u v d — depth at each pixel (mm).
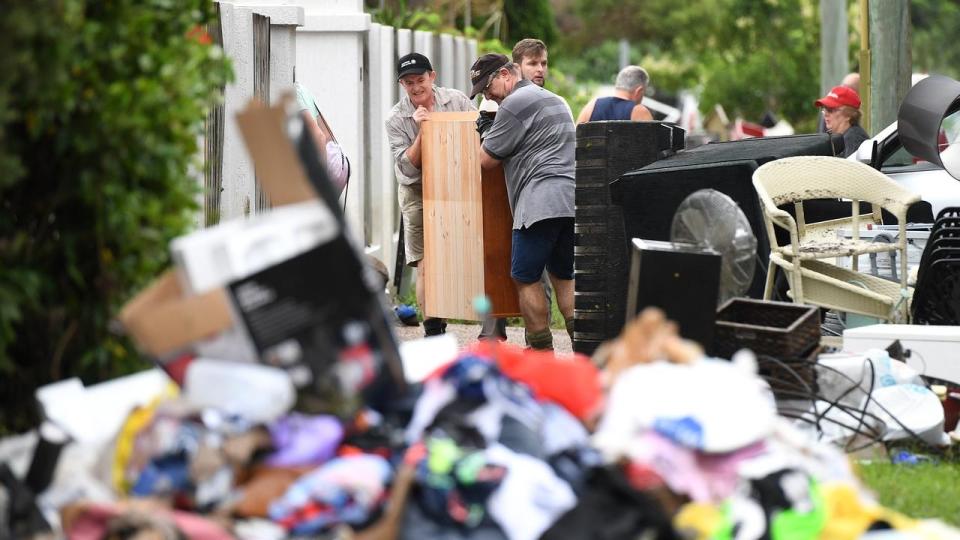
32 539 13656
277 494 14109
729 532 14367
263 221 14656
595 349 31266
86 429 15047
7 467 14328
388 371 15164
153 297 15070
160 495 13984
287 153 15234
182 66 17609
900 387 24422
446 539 13742
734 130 108938
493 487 13938
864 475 22000
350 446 14859
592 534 13516
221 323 14609
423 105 39000
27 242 17141
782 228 33719
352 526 13805
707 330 21391
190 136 17797
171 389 15570
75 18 15516
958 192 41312
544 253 34656
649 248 21422
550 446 14820
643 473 14398
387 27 50469
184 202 18078
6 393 17547
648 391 15164
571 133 34594
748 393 15391
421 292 40031
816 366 24172
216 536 13203
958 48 169500
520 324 45750
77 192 16891
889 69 52156
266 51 37344
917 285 30781
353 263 14664
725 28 157875
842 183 32906
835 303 31453
